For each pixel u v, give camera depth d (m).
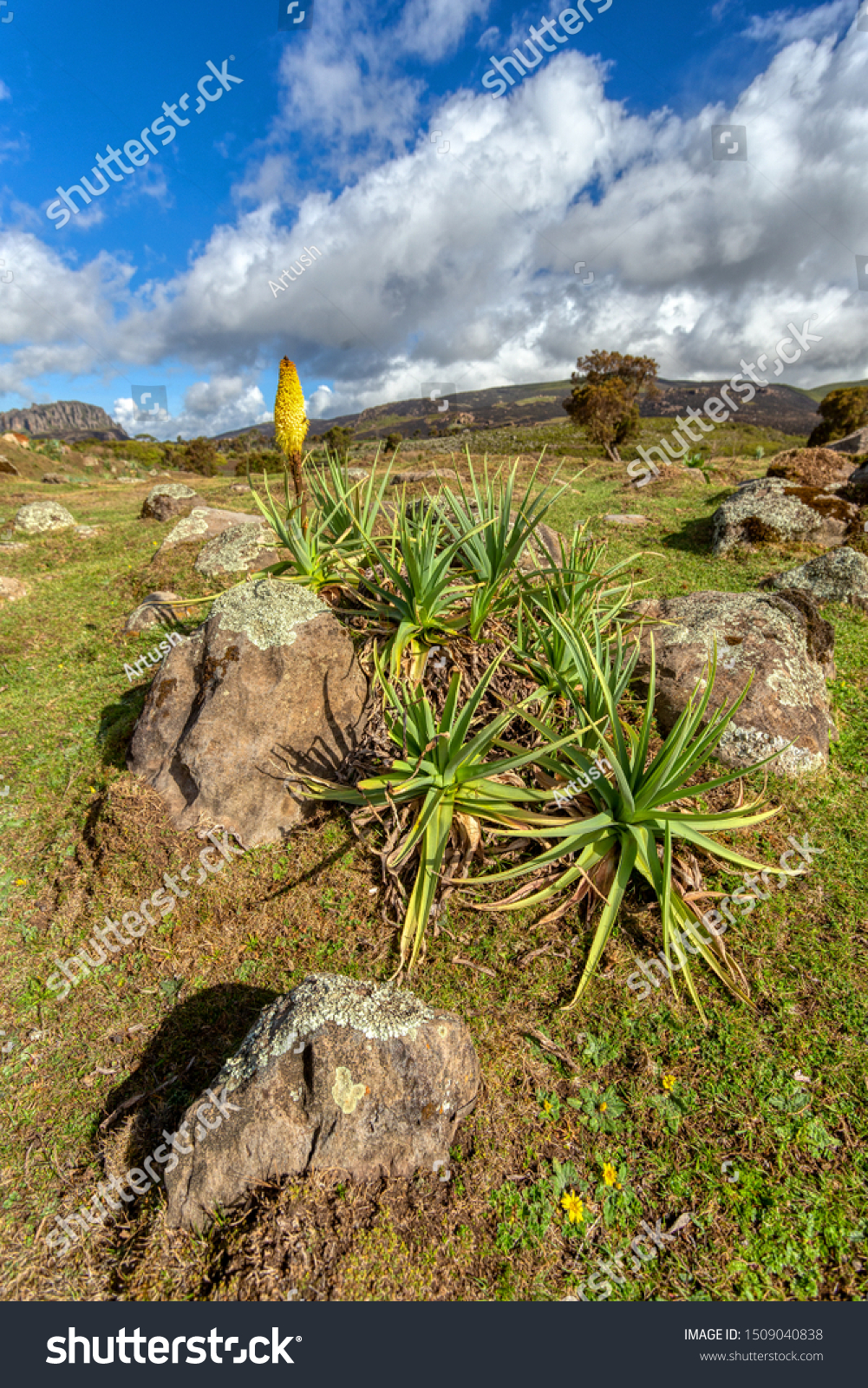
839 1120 2.63
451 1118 2.58
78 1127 2.87
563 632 4.07
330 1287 2.21
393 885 3.69
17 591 8.89
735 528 8.53
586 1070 2.91
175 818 3.97
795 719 4.53
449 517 5.90
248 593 4.54
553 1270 2.30
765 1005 3.11
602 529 9.82
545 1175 2.54
